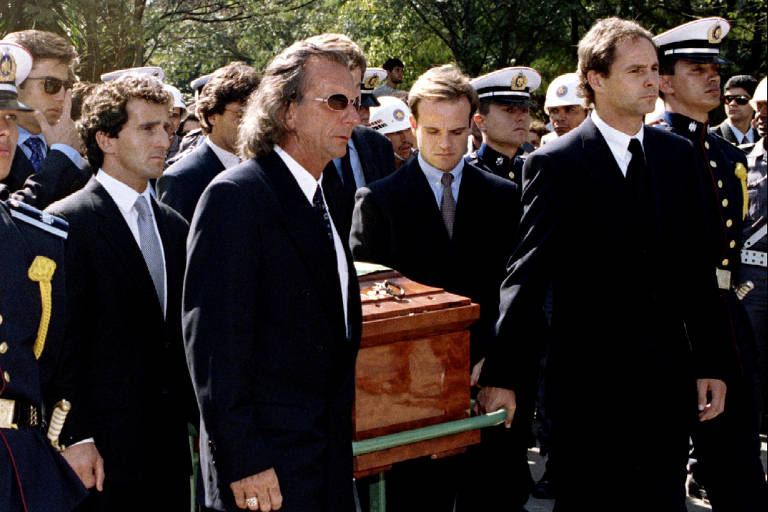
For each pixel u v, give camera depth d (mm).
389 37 16844
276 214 2436
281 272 2438
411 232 3496
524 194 3193
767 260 4855
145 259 3000
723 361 3271
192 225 2438
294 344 2459
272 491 2361
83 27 10406
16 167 3693
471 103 3531
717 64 3902
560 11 14664
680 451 3156
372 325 2768
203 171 3912
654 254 3078
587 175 3088
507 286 3154
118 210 2930
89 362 2812
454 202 3568
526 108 4730
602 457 3096
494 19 15844
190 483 3055
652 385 3064
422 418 2928
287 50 2559
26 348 2334
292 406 2455
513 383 3150
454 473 3447
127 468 2809
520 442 3518
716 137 4195
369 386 2803
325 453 2498
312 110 2484
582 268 3102
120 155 2992
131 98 2980
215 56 19750
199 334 2338
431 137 3498
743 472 3682
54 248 2482
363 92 5078
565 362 3148
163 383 2930
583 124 3207
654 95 3076
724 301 3488
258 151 2521
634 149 3127
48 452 2328
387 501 3453
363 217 3545
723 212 4016
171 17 15344
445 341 2979
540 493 4758
